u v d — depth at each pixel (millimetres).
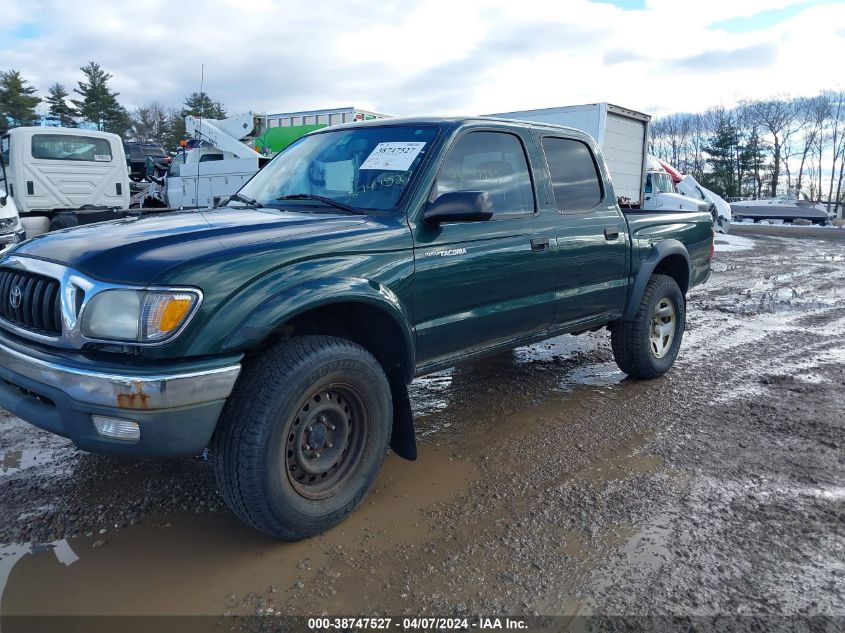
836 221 33250
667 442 4141
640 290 5012
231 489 2721
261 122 15836
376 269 3139
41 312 2818
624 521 3168
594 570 2771
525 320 4098
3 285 3107
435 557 2861
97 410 2531
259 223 3105
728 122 62688
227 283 2643
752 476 3654
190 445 2594
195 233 2900
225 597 2572
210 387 2590
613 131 14891
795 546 2953
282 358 2801
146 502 3293
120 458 3797
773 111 64375
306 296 2793
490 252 3725
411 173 3512
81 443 2635
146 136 62344
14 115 50844
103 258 2693
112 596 2566
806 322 7965
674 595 2605
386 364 3434
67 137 11516
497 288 3807
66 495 3350
